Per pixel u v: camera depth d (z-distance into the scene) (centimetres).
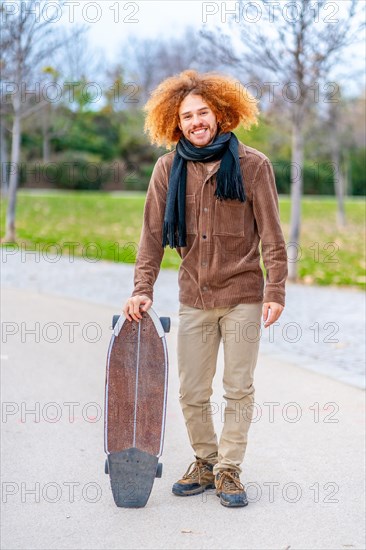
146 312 1006
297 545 908
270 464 1177
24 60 4062
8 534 941
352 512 1004
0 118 4500
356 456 1209
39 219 5281
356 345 1994
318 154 5522
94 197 6625
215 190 1002
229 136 1009
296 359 1852
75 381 1672
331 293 2886
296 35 2858
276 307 1009
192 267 1030
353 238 4759
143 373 1008
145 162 8031
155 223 1048
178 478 1123
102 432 1333
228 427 1030
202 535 935
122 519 985
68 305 2581
